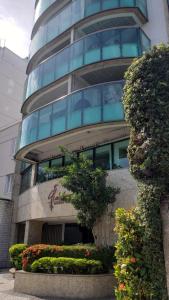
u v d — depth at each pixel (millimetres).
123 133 13367
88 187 11172
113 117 12289
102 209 11172
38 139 14703
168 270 4508
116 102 12469
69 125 13375
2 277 13922
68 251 10531
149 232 4797
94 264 9719
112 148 13656
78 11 17000
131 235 5078
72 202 11211
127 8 15453
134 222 5184
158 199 4875
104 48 14289
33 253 10773
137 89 5730
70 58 15461
